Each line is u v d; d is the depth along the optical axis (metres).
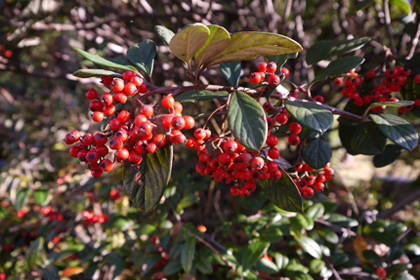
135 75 0.30
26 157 0.91
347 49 0.40
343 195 0.87
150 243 0.58
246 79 0.71
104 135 0.30
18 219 0.82
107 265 0.64
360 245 0.53
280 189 0.32
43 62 1.16
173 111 0.29
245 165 0.30
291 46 0.29
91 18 0.96
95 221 0.67
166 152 0.30
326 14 1.07
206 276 0.61
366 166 1.49
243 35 0.28
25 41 0.85
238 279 0.44
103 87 0.63
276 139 0.31
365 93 0.42
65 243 0.71
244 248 0.51
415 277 0.51
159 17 0.84
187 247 0.47
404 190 1.10
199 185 0.61
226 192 0.93
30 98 1.58
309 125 0.28
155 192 0.29
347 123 0.40
